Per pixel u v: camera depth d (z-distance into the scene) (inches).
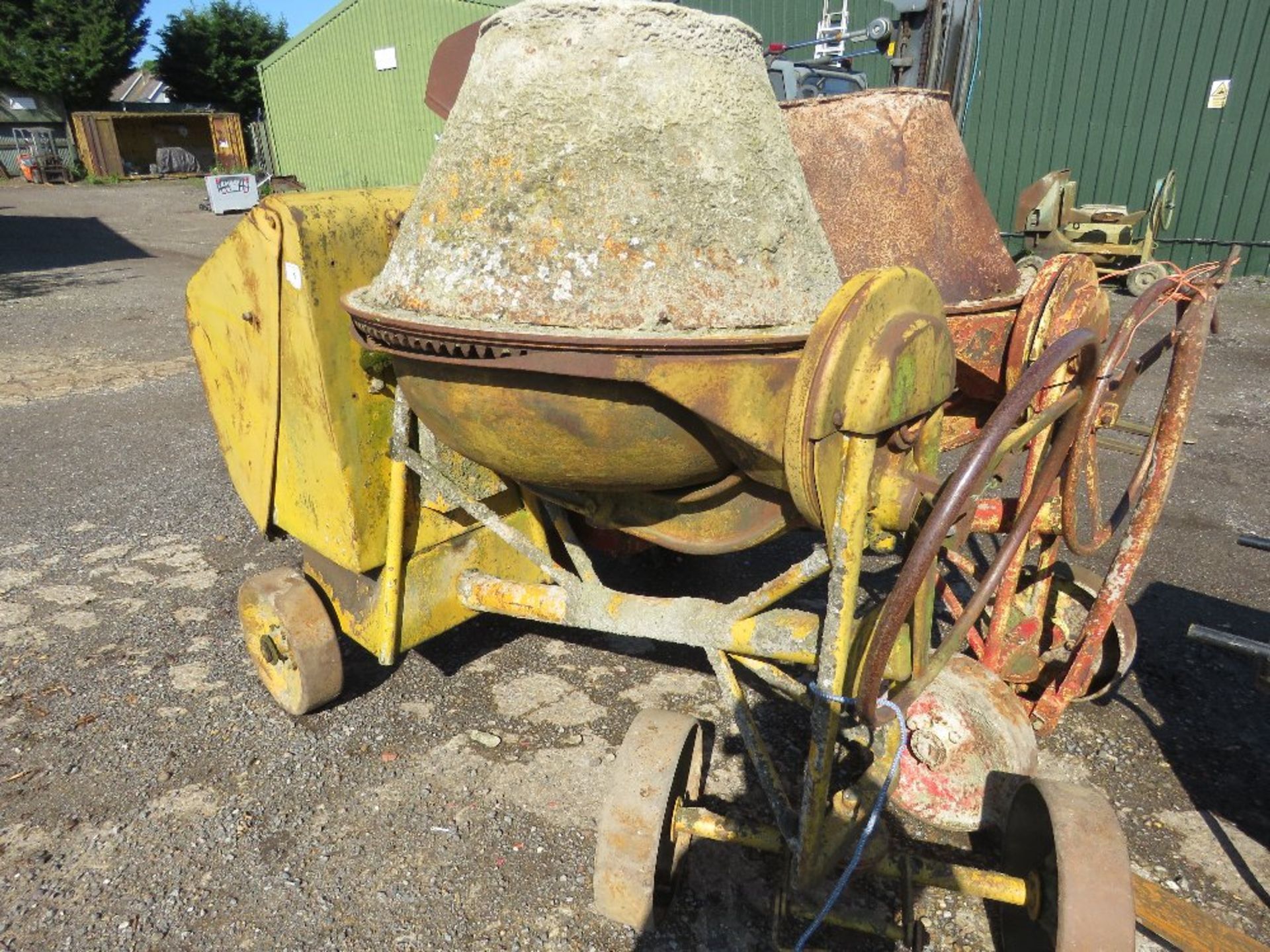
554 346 65.9
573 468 77.5
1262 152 391.5
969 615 78.1
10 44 1206.9
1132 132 420.5
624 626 93.0
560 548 131.8
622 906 81.1
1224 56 389.4
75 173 1168.2
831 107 126.6
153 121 1251.8
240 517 189.2
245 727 120.6
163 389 283.1
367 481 102.8
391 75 670.5
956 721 98.3
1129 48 410.6
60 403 268.7
